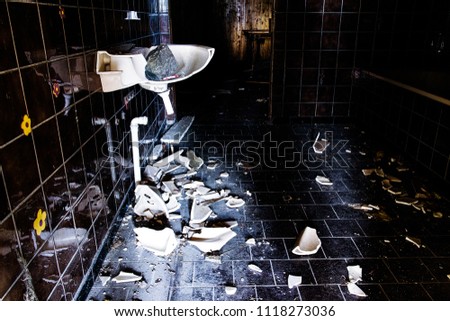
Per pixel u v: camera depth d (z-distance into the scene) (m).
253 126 4.26
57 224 1.40
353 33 4.00
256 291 1.75
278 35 4.02
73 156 1.56
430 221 2.32
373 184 2.83
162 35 3.91
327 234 2.19
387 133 3.60
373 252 2.03
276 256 1.99
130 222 2.31
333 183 2.84
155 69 1.84
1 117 1.03
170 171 2.96
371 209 2.46
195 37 7.17
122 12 2.35
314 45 4.05
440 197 2.61
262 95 5.74
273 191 2.71
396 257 1.98
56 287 1.39
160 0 3.79
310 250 2.01
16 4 1.12
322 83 4.21
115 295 1.72
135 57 1.88
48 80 1.33
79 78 1.63
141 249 2.05
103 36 1.96
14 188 1.09
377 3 3.89
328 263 1.94
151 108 3.33
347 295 1.72
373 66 4.11
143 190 2.44
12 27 1.09
